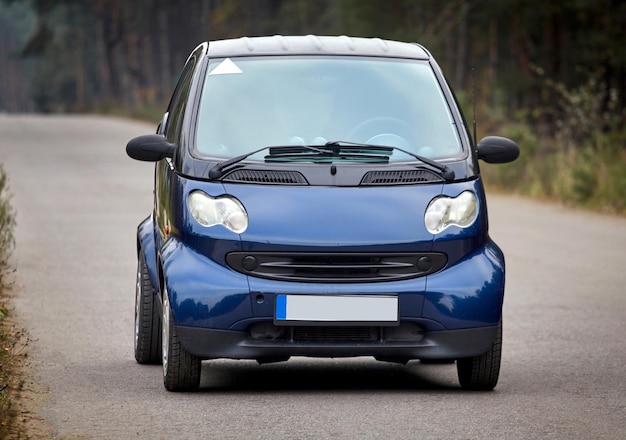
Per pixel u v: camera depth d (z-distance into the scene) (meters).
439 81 14.95
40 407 12.36
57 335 17.47
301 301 13.00
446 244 13.32
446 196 13.55
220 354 13.09
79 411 12.20
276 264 13.11
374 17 94.56
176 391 13.52
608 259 28.05
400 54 15.27
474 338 13.26
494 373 13.61
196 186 13.55
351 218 13.23
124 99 181.12
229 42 15.47
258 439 11.00
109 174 54.66
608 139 46.25
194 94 14.52
